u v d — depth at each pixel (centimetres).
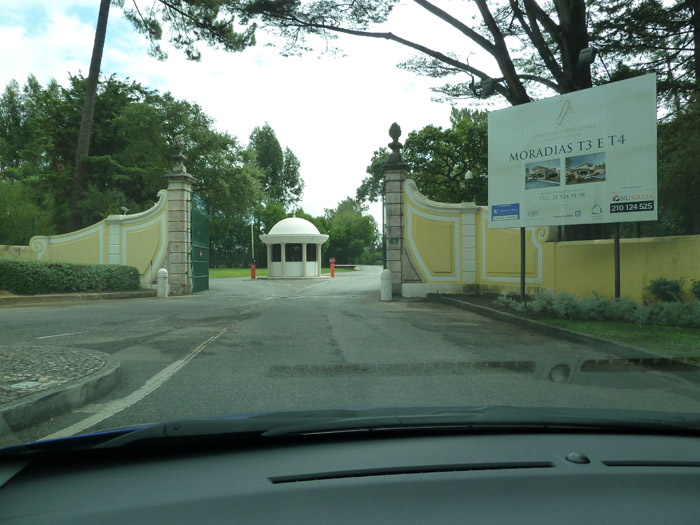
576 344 881
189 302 1653
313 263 3462
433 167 3456
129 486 206
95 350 742
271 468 220
